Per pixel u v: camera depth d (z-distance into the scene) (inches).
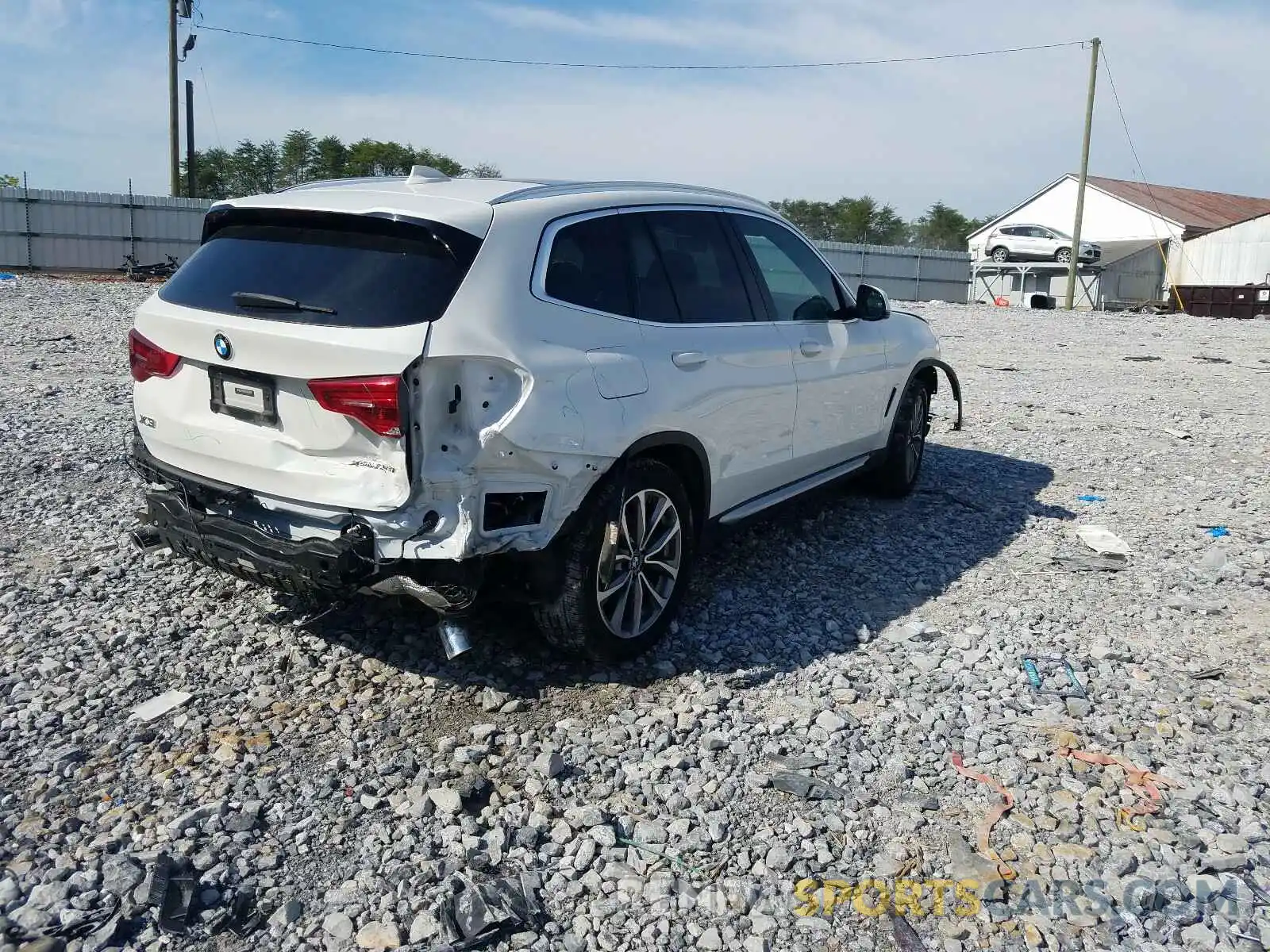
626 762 151.6
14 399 366.9
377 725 159.2
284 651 180.4
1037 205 2263.8
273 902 121.2
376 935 116.5
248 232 168.9
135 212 1342.3
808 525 263.1
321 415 149.6
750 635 195.5
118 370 443.2
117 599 197.8
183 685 168.7
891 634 197.9
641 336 178.1
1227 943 120.4
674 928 120.3
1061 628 204.7
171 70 1475.1
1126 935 121.6
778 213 236.4
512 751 153.6
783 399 215.5
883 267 1781.5
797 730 162.4
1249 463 349.4
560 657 183.0
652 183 203.0
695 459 190.7
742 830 138.0
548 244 166.6
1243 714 171.9
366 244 156.6
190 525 165.6
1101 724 167.2
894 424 275.6
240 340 153.3
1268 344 814.5
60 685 166.4
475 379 149.2
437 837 133.6
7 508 246.8
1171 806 145.7
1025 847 136.0
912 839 137.2
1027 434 394.3
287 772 146.1
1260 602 220.4
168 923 116.4
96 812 135.3
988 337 824.3
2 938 113.3
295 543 151.9
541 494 158.2
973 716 168.4
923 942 119.6
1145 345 782.5
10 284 830.5
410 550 148.9
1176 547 255.6
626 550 174.2
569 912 122.6
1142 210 2069.4
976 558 245.4
